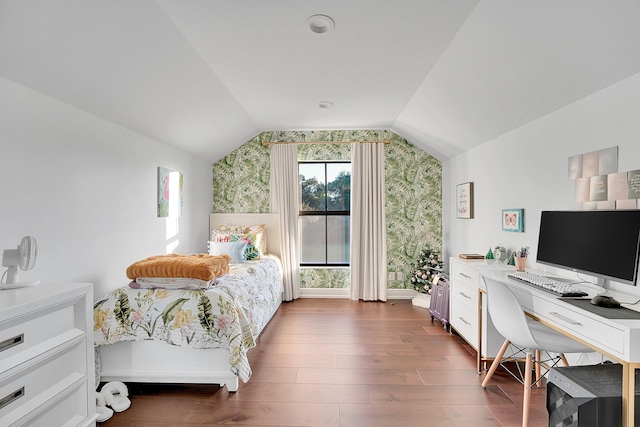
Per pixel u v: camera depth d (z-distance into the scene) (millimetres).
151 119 2902
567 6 1567
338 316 3949
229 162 4840
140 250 3023
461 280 3045
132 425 1932
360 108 3754
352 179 4684
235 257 3914
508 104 2607
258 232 4496
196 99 3010
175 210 3670
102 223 2512
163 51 2213
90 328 1609
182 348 2291
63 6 1554
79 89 2107
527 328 1821
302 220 4980
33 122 1916
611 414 1395
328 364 2693
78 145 2264
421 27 2111
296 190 4715
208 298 2248
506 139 3020
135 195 2945
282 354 2883
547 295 1822
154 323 2232
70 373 1519
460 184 4043
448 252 4484
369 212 4684
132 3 1743
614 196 1874
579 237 1958
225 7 1890
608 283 1865
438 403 2143
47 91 1975
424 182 4758
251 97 3377
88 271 2365
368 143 4680
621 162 1834
